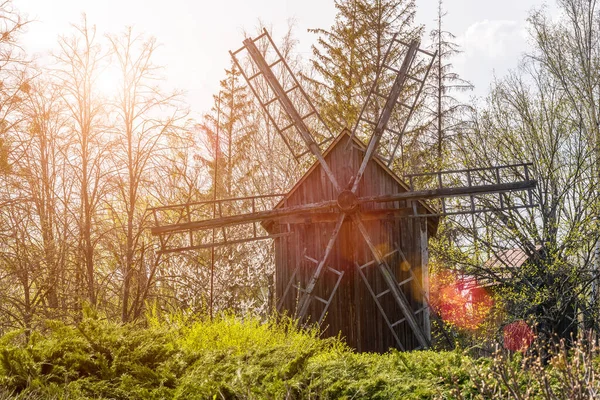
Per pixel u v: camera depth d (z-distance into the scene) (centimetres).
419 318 1711
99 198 1941
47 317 1720
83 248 1900
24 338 1653
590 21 2648
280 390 741
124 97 1975
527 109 2505
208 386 764
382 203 1745
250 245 2509
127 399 768
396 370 833
